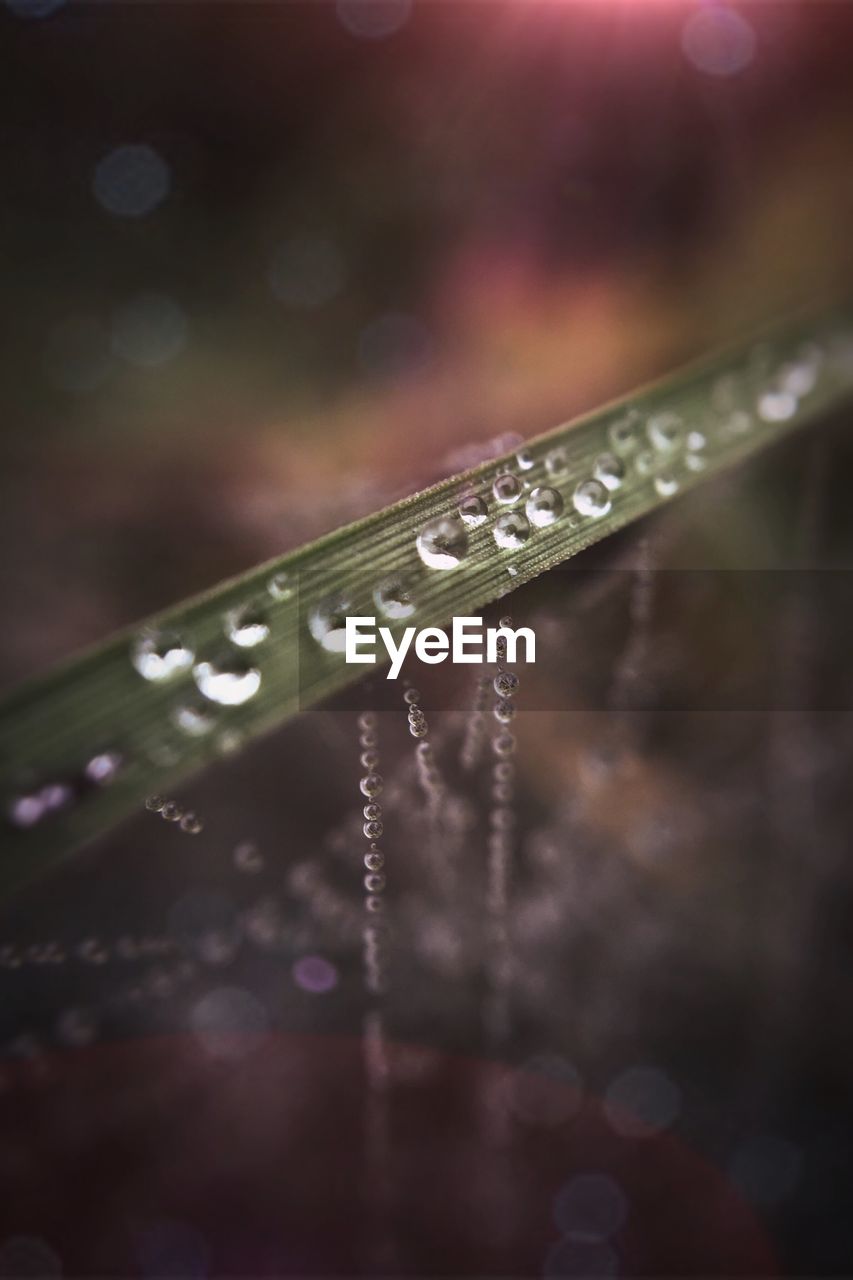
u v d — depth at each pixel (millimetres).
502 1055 67
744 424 67
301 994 68
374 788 68
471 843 70
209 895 67
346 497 70
